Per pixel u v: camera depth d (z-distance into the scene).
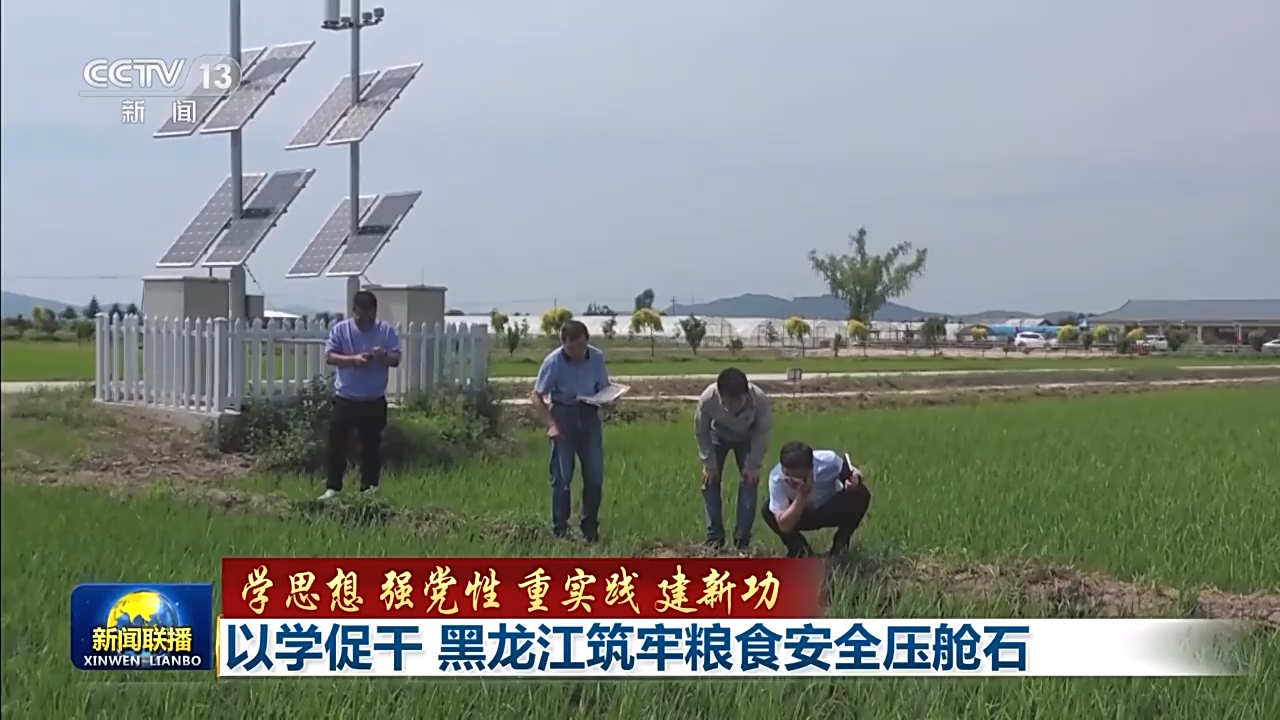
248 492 12.78
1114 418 23.05
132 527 9.95
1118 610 8.70
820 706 6.52
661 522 11.73
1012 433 20.86
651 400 28.50
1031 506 12.61
